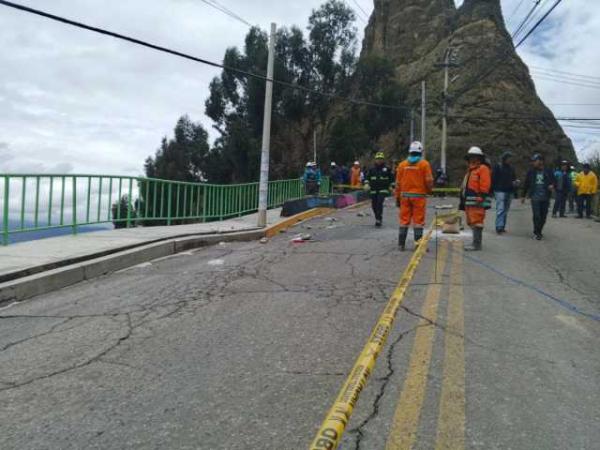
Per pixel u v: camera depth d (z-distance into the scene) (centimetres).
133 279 839
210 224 1504
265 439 347
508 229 1470
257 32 5203
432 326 570
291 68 5034
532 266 909
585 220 1797
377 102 4988
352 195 2470
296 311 638
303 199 1903
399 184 1102
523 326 573
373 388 417
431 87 6475
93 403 401
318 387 423
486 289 738
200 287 772
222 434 354
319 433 317
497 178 1355
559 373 449
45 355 502
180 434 354
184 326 584
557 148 5816
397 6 7912
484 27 6438
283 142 5047
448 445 337
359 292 728
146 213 1346
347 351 501
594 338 538
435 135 5819
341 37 5062
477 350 500
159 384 433
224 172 5266
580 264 930
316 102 5025
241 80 5234
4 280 721
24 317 632
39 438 352
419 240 1103
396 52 7588
